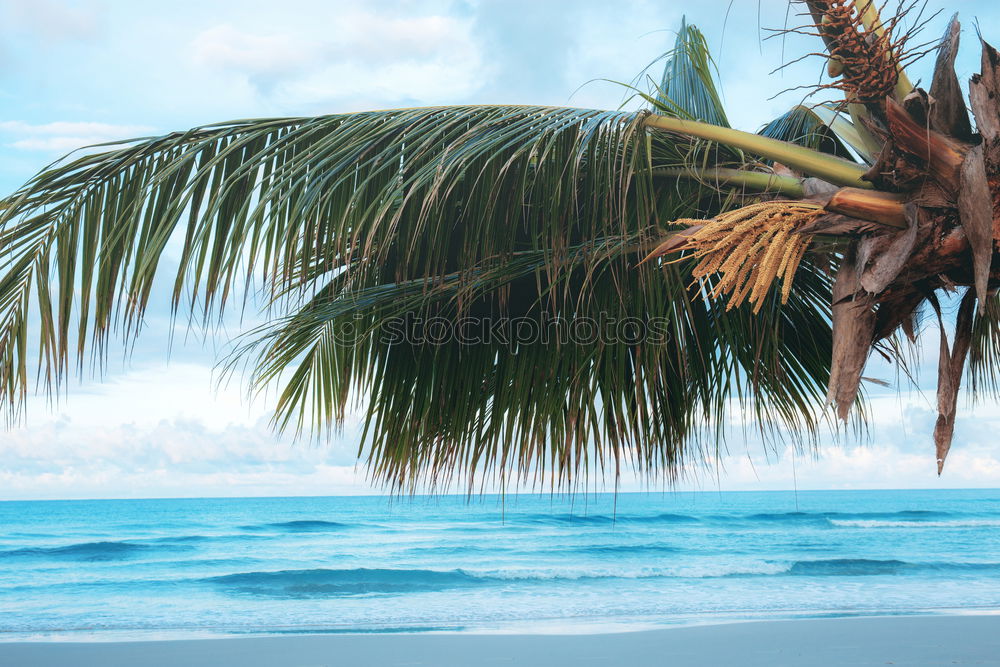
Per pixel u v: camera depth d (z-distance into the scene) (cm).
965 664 604
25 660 741
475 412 293
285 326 279
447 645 791
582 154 240
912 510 4491
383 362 316
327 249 249
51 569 2334
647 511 4266
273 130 259
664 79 378
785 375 313
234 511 4450
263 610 1560
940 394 217
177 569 2327
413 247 237
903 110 198
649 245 256
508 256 243
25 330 239
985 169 191
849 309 215
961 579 1909
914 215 202
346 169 244
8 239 237
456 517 3894
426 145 238
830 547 2792
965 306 224
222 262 237
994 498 5366
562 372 278
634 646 741
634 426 285
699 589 1753
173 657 751
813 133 299
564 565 2320
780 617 1170
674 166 263
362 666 680
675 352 293
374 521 3672
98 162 246
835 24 200
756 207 219
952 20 199
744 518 3816
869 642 725
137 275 228
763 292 212
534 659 686
